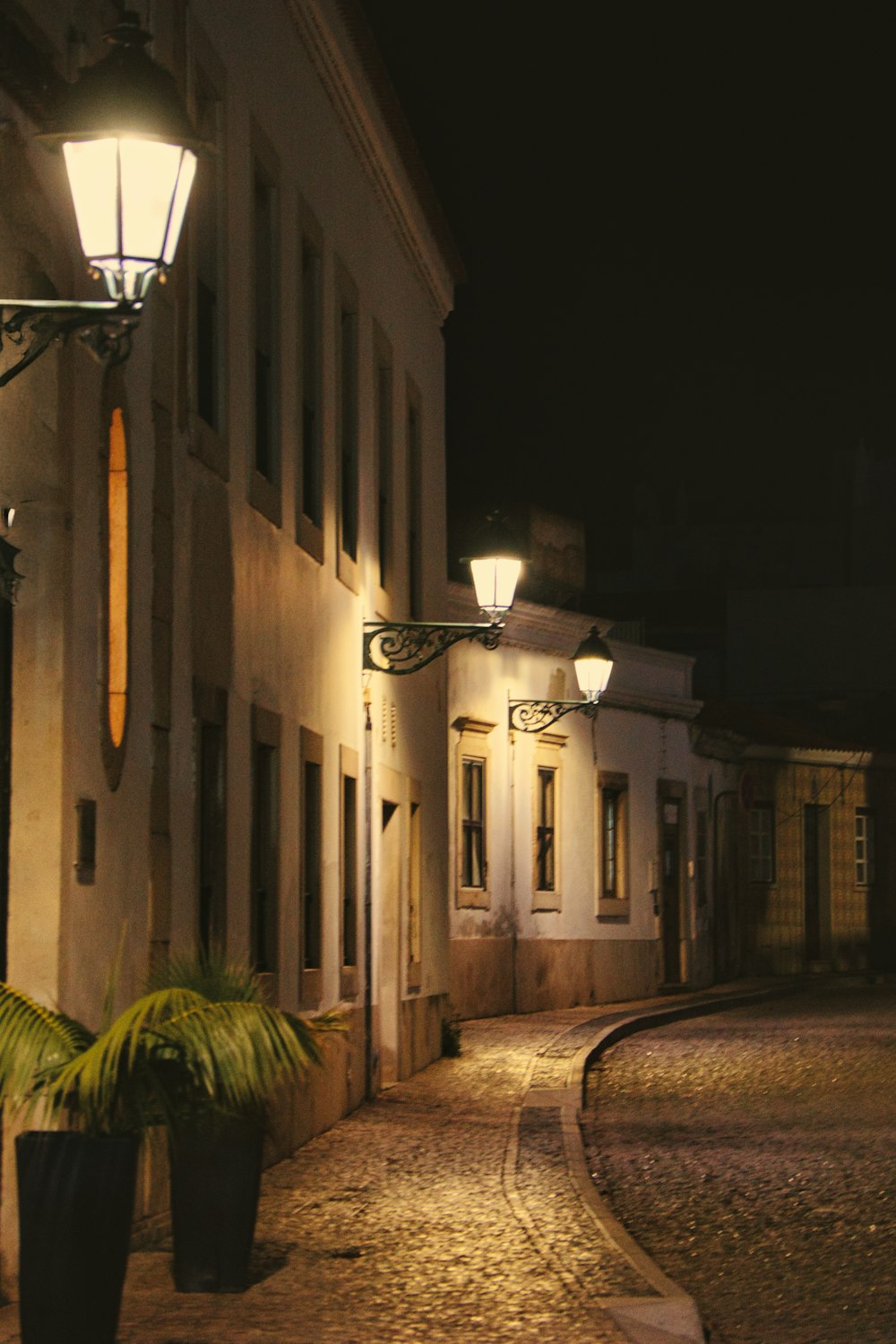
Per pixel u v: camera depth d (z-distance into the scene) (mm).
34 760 9812
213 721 13172
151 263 6992
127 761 11109
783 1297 10203
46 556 9906
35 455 9875
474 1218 12008
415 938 22312
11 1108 8602
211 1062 8430
